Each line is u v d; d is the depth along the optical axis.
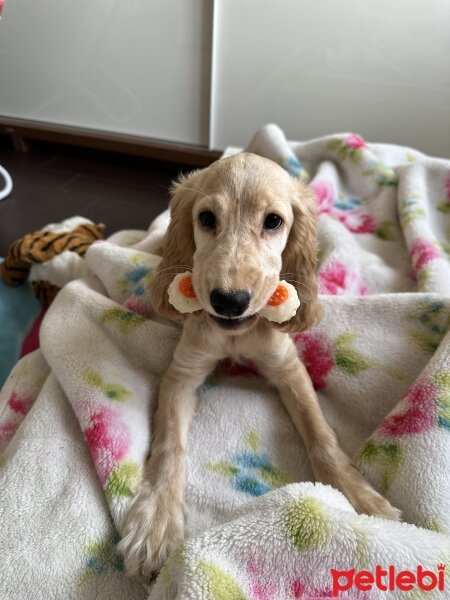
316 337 0.46
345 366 0.45
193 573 0.27
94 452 0.36
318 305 0.42
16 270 0.67
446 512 0.33
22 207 0.94
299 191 0.40
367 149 0.75
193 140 1.11
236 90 1.01
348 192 0.75
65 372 0.42
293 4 0.89
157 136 1.13
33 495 0.34
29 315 0.64
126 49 1.04
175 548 0.30
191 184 0.39
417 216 0.63
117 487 0.34
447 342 0.41
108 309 0.48
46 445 0.37
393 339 0.45
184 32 0.97
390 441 0.37
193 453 0.40
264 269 0.33
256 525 0.29
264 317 0.37
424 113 0.93
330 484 0.36
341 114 0.98
